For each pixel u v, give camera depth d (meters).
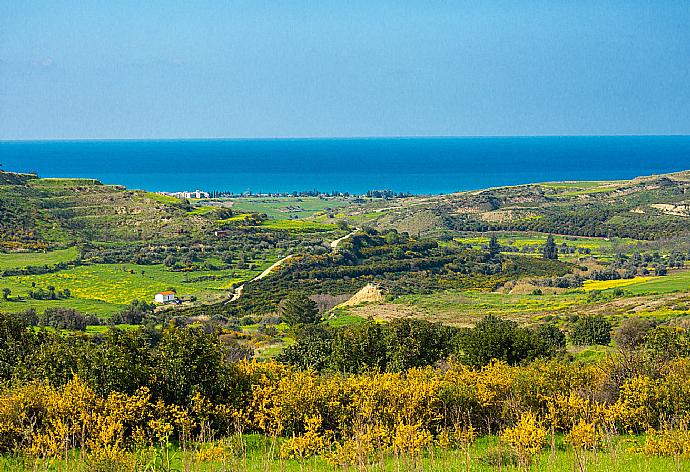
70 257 140.75
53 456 23.33
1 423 24.38
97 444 23.58
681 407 28.38
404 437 24.02
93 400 27.03
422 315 108.62
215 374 29.88
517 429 24.78
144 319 93.69
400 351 44.00
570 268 164.12
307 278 139.50
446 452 24.92
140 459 22.78
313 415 27.25
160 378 29.41
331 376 36.44
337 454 23.62
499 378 30.55
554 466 23.03
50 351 33.19
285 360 48.91
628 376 31.22
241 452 25.58
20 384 31.12
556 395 29.39
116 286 125.06
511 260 171.62
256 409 29.47
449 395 28.84
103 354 29.94
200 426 28.20
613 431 25.81
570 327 74.06
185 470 21.53
